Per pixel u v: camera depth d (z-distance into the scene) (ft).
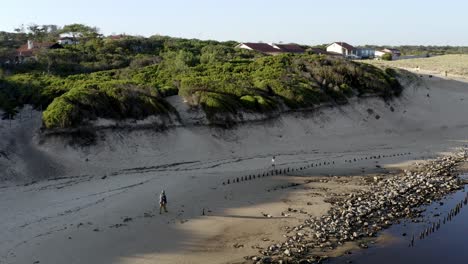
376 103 245.04
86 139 154.30
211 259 90.02
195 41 428.97
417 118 246.47
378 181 146.92
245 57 339.36
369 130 222.07
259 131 191.42
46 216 108.27
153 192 128.47
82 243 94.94
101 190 128.67
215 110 185.78
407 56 559.38
